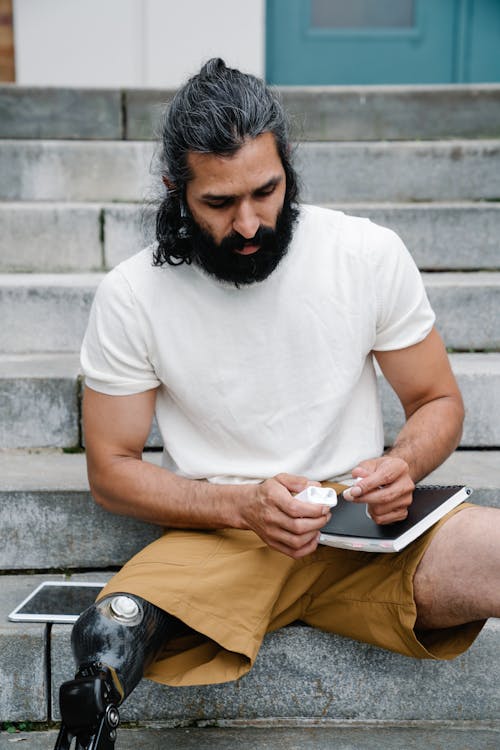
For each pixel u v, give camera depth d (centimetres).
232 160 148
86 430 175
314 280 167
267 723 181
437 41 444
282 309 167
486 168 321
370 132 348
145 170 324
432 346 176
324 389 169
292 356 168
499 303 267
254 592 160
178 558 162
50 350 269
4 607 190
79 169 323
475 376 234
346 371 169
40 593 194
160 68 427
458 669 180
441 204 308
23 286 265
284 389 169
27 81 426
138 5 422
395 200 324
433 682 181
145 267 170
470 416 236
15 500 205
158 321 168
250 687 180
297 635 178
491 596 155
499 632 179
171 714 180
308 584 170
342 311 167
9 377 233
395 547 152
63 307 266
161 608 154
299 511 149
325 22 444
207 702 180
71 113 342
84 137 343
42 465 224
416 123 348
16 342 267
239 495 160
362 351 170
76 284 267
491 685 181
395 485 154
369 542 154
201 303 167
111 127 343
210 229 155
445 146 320
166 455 184
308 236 169
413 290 172
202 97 151
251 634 158
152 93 342
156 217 167
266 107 151
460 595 158
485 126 348
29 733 179
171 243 164
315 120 346
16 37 421
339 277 167
